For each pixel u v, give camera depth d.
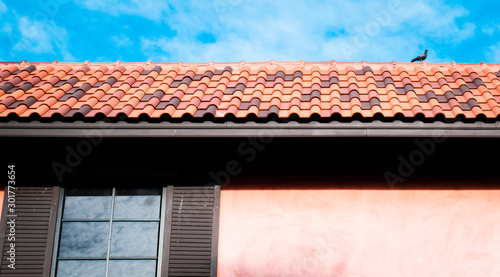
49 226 5.47
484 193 5.56
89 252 5.45
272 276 5.30
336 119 5.29
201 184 5.63
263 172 5.71
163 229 5.50
